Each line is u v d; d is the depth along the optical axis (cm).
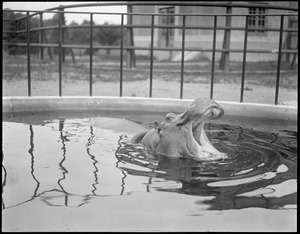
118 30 2627
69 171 287
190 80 1082
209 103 306
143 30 2256
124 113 581
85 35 2562
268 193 244
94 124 477
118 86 931
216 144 386
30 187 251
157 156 329
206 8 1838
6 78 970
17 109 589
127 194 239
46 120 511
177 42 1997
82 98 613
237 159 327
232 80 1076
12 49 1570
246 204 225
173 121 329
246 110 573
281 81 1054
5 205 219
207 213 211
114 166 301
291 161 325
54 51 1761
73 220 200
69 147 364
